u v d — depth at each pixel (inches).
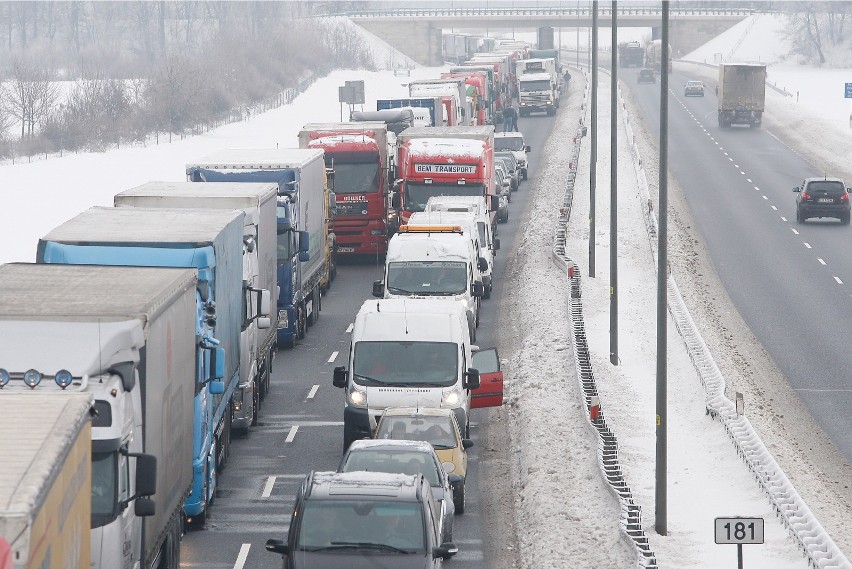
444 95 7859.3
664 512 2304.4
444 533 2090.3
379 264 5585.6
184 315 1953.7
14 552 1024.9
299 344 4023.1
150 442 1706.4
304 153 4325.8
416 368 2746.1
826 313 4475.9
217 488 2566.4
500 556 2213.3
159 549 1814.7
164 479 1806.1
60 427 1256.2
